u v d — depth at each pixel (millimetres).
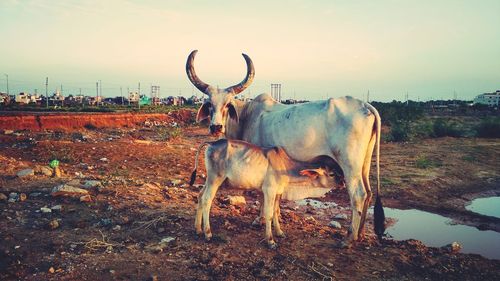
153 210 7441
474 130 29812
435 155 17844
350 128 6223
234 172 6309
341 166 6375
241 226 7109
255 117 7305
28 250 5520
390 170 14320
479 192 11977
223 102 7047
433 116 48031
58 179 9078
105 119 30062
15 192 7871
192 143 21172
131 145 16312
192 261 5543
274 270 5398
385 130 29594
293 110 6695
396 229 8453
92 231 6344
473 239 7898
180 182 10672
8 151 13430
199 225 6500
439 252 6566
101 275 5004
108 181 9195
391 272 5594
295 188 6656
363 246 6523
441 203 10617
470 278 5578
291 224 7617
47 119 25875
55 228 6316
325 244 6527
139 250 5785
